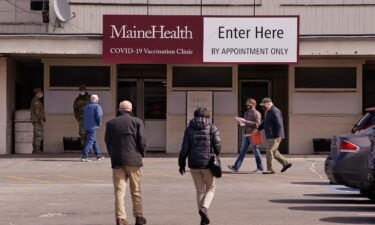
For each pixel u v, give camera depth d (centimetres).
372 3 4559
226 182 3138
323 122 4516
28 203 2486
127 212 2306
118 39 4122
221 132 4531
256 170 3541
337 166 2453
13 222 2078
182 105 4525
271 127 3453
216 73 4531
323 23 4562
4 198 2617
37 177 3322
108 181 3183
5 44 4156
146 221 2050
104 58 4122
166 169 3650
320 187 2970
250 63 4122
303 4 4556
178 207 2383
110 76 4538
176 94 4522
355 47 4159
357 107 4506
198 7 4550
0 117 4381
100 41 4153
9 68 4425
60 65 4534
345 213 2239
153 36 4125
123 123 1983
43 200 2566
